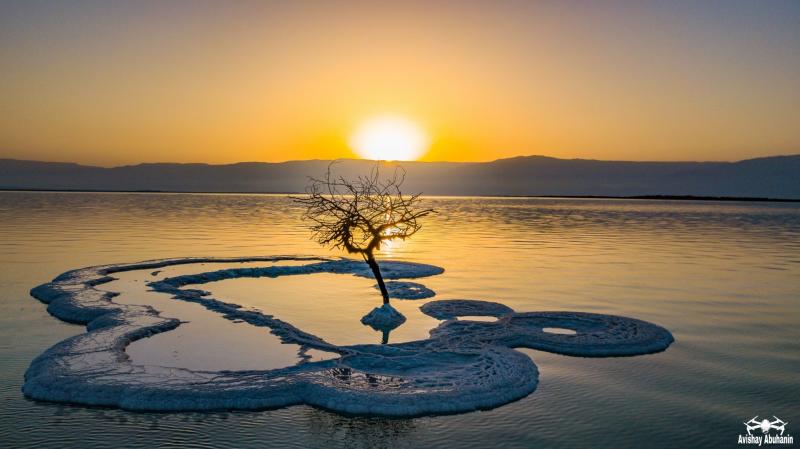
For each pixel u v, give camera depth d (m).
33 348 14.75
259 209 120.62
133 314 17.97
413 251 41.12
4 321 17.75
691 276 28.50
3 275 26.33
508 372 12.91
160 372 12.45
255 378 12.16
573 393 11.98
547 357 14.58
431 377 12.53
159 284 24.06
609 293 23.53
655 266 32.59
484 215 108.00
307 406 11.13
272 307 20.72
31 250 36.78
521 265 32.97
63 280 24.03
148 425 10.09
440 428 10.19
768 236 57.88
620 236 56.53
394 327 17.77
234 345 15.17
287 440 9.61
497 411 10.99
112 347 14.17
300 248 41.78
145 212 95.38
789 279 27.59
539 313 19.03
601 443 9.65
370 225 19.70
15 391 11.66
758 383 12.57
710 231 65.44
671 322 18.31
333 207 20.08
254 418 10.48
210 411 10.73
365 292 24.03
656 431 10.12
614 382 12.66
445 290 24.33
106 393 11.16
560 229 67.38
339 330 17.31
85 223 64.88
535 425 10.37
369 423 10.35
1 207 107.50
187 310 19.52
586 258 36.66
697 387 12.36
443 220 88.44
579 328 17.33
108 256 34.12
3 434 9.64
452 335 16.22
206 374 12.40
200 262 32.19
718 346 15.55
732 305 21.03
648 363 14.02
